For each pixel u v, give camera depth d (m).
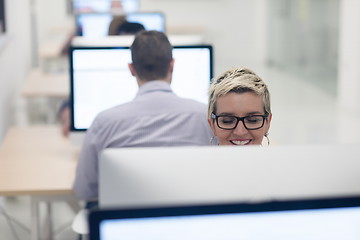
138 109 2.41
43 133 3.53
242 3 11.21
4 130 4.91
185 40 3.40
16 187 2.58
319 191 1.30
